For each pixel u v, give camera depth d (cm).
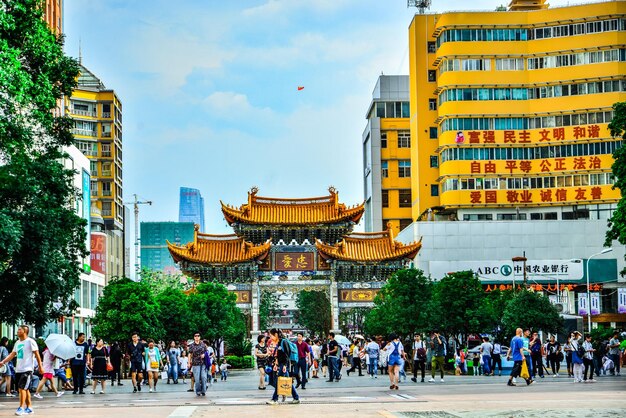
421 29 13950
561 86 12431
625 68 12194
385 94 16075
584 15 12300
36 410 3162
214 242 9038
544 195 12412
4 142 4631
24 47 4803
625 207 6044
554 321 7894
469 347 8150
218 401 3644
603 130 12194
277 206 9019
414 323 7175
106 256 13975
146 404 3491
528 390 4084
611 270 11869
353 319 13688
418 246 8806
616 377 5578
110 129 15825
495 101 12538
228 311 8306
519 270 11806
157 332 7050
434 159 13838
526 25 12538
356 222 8888
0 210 4222
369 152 16262
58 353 4125
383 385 4897
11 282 4522
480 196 12462
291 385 3381
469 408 2986
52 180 4684
